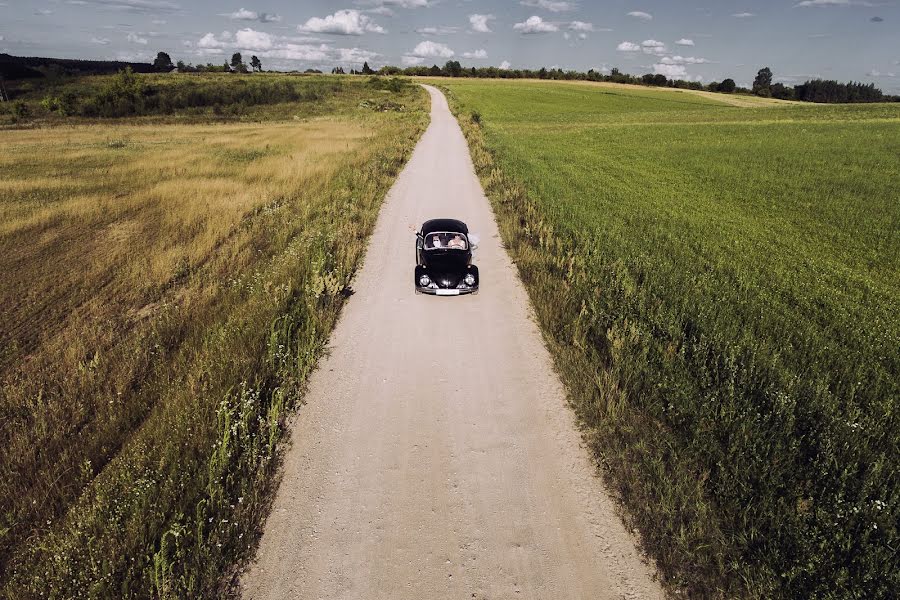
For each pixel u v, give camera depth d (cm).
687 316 966
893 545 490
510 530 541
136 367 814
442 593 472
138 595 452
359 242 1456
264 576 488
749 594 462
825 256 1435
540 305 1040
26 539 521
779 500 532
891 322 997
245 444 622
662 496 550
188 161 2698
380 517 554
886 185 2428
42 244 1428
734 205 2056
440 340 940
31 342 930
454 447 662
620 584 483
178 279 1220
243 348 821
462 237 1173
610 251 1370
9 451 634
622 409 698
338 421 709
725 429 650
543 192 1975
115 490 551
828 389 753
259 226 1586
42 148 3306
